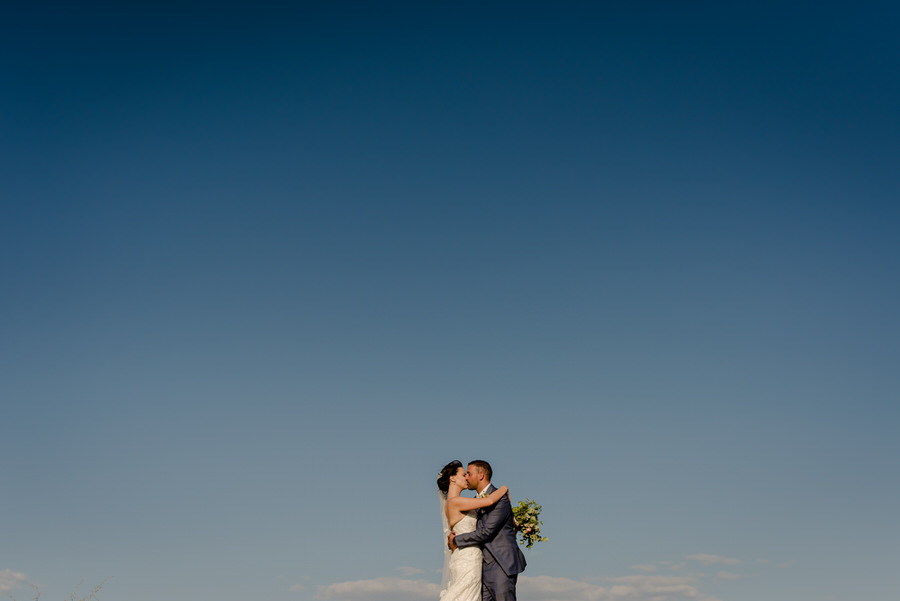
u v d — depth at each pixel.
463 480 11.29
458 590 10.33
